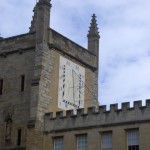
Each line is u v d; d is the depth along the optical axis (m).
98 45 73.06
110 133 54.28
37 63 60.75
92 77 70.38
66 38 65.56
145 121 51.53
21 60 62.88
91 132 55.38
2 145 60.66
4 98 62.66
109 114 54.56
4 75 63.84
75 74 66.38
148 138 50.88
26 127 59.25
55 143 58.03
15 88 62.16
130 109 53.03
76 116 57.16
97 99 70.06
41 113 59.09
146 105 51.91
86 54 69.69
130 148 52.25
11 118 61.09
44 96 59.94
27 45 62.78
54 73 62.34
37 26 62.62
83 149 55.75
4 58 64.56
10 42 64.50
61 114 58.44
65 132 57.38
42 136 58.66
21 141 59.12
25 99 60.69
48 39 62.09
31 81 60.56
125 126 52.94
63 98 63.16
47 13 62.97
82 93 67.25
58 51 63.66
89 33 73.12
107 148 54.03
